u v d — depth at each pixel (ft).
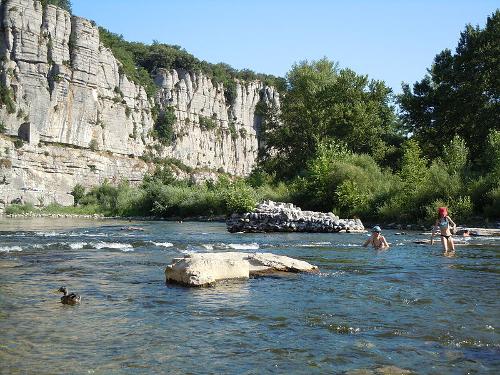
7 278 36.29
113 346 20.17
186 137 488.02
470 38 173.06
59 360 18.39
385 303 28.60
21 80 359.66
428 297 30.30
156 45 540.11
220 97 534.78
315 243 71.56
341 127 202.08
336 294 31.30
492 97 171.94
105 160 394.11
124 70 446.60
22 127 349.20
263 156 232.73
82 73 389.60
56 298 29.32
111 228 120.98
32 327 22.80
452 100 171.32
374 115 201.16
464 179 122.21
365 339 21.48
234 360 18.65
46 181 345.31
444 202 114.32
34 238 77.92
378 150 188.75
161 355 19.13
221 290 32.55
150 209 230.68
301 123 220.02
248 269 38.14
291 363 18.38
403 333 22.40
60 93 373.81
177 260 36.86
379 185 138.82
